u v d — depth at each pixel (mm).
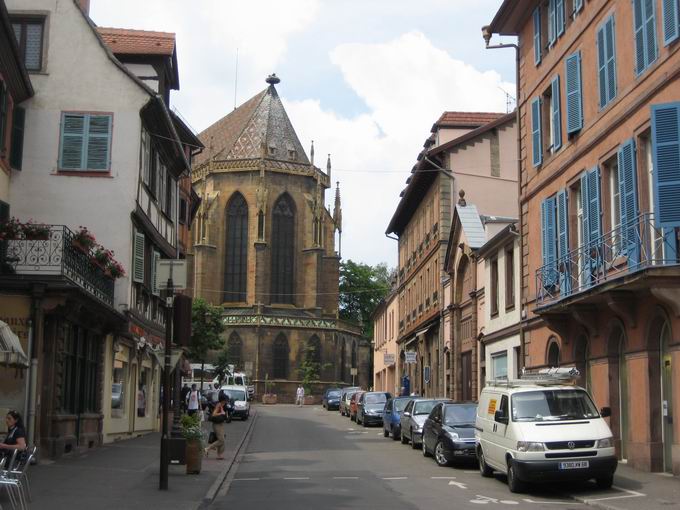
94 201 27062
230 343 83625
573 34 23016
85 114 27250
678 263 16203
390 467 21625
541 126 25688
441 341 41781
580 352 22859
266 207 86375
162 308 36656
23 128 26125
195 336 61406
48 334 21062
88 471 18859
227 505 14617
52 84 27297
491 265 32469
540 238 25688
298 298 87875
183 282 16859
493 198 41344
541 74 25859
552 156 24766
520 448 15766
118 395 29391
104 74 27516
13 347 14758
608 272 19656
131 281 27969
